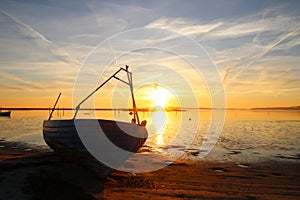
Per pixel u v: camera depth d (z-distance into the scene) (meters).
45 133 9.88
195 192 8.34
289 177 10.51
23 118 63.53
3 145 18.61
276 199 7.89
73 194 7.08
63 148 9.01
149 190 8.41
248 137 25.27
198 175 10.59
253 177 10.42
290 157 15.11
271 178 10.30
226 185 9.23
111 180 9.37
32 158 9.91
